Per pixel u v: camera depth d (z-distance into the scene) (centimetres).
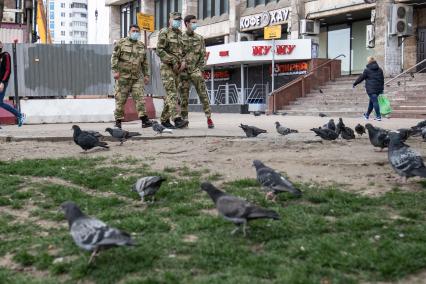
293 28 3675
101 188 819
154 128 1343
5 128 1761
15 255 546
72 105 2216
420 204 682
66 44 2202
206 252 521
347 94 2994
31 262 530
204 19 4647
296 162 975
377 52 3117
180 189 779
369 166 930
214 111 3728
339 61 3400
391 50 3058
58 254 543
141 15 2559
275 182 644
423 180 816
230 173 895
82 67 2228
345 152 1077
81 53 2223
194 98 4159
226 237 564
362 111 2589
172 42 1442
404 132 1152
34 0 3488
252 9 4122
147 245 545
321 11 3516
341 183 808
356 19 3612
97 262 505
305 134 1383
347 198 708
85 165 986
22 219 680
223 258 509
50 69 2184
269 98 3145
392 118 2345
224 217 532
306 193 733
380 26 3094
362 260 492
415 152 752
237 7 4175
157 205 712
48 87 2181
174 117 1519
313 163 962
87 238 449
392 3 3050
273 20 3881
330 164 951
